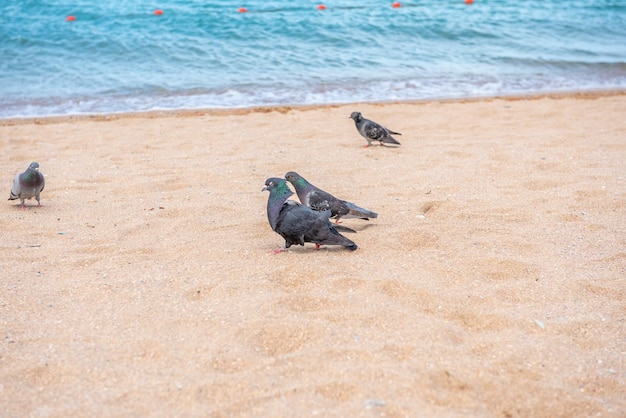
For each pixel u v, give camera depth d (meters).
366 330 4.62
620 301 5.17
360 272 5.69
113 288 5.44
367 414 3.69
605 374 4.15
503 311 4.98
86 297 5.29
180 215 7.54
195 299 5.18
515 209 7.50
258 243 6.57
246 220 7.35
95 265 5.98
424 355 4.30
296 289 5.32
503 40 21.59
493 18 24.50
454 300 5.14
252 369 4.15
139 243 6.61
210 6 25.39
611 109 13.84
